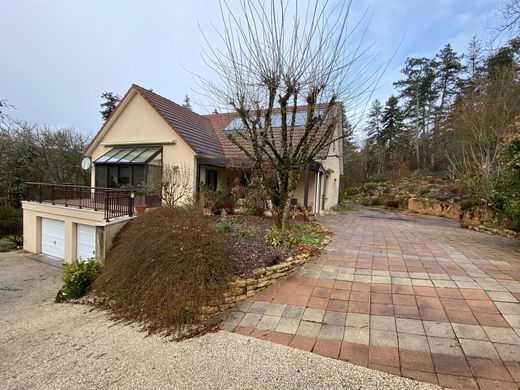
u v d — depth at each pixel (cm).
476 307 403
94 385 302
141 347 377
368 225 1182
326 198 1752
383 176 2844
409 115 3253
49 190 1180
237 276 486
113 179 1363
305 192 1270
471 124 1488
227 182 1595
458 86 2683
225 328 398
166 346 373
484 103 1486
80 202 1062
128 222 853
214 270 469
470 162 1594
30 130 2017
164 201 1160
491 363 292
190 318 429
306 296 466
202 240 508
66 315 530
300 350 334
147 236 605
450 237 919
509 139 852
